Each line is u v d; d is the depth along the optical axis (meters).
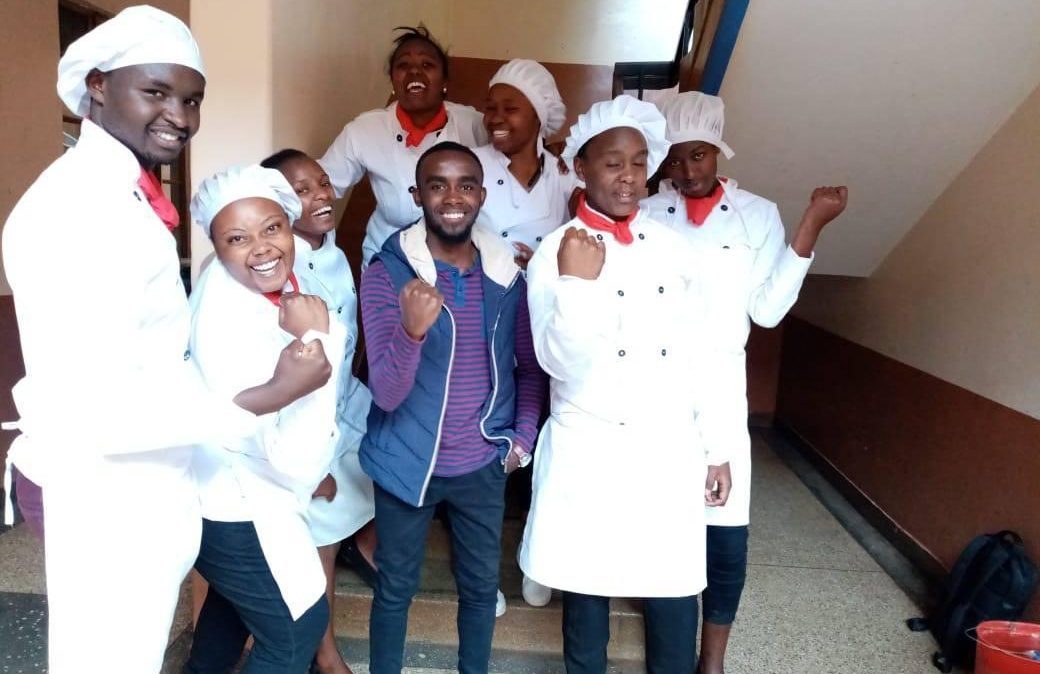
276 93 2.01
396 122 2.29
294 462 1.36
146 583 1.20
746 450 1.91
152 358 1.18
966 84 2.34
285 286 1.48
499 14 4.37
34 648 2.12
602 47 4.38
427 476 1.64
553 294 1.46
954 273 2.73
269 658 1.47
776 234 1.96
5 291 2.97
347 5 2.65
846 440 3.57
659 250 1.66
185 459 1.27
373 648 1.77
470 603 1.78
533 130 2.15
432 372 1.64
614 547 1.64
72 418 1.08
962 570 2.27
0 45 2.87
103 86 1.15
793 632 2.37
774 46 2.31
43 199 1.08
